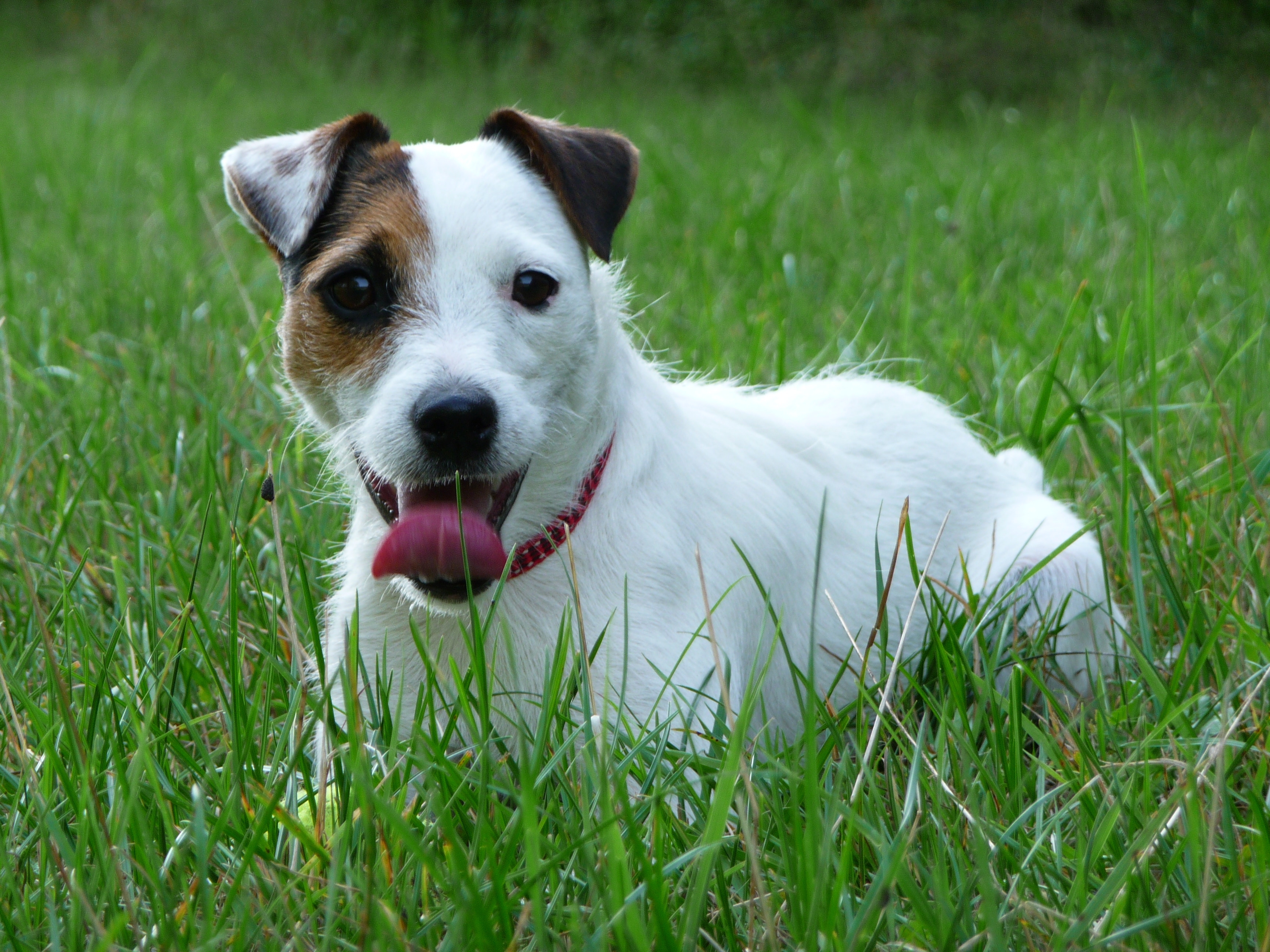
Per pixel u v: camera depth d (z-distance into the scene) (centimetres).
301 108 327
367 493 89
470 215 86
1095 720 86
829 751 82
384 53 418
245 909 74
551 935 74
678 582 86
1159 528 100
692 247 170
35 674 91
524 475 85
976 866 74
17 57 438
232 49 429
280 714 89
